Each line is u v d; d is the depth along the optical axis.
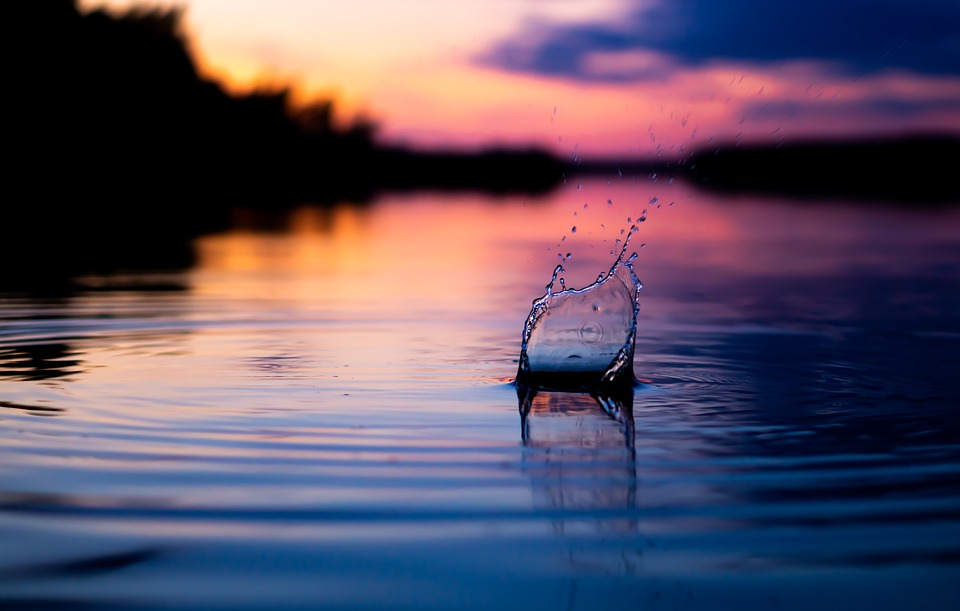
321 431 2.10
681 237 8.69
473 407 2.38
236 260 6.24
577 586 1.30
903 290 5.03
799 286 5.23
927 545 1.44
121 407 2.32
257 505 1.60
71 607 1.23
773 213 11.18
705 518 1.55
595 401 2.48
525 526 1.52
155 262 6.06
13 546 1.42
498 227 9.20
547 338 2.79
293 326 3.70
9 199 10.45
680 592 1.29
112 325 3.68
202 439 2.02
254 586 1.30
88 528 1.49
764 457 1.92
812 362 3.05
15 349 3.16
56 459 1.86
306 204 12.04
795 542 1.45
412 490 1.68
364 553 1.41
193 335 3.48
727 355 3.20
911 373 2.87
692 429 2.17
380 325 3.75
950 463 1.87
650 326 3.84
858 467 1.85
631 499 1.64
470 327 3.72
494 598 1.27
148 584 1.30
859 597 1.28
